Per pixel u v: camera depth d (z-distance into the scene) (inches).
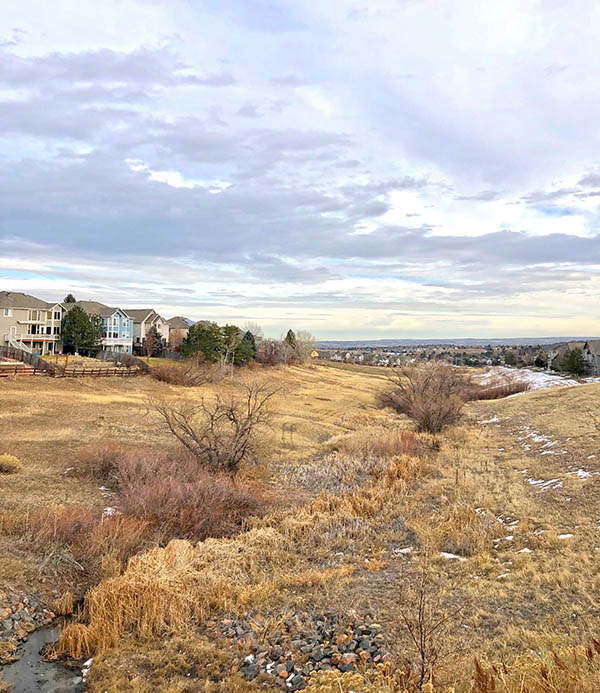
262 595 415.8
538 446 949.2
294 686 298.0
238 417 983.0
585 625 317.1
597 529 479.5
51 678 318.7
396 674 270.4
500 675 239.8
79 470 761.6
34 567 445.1
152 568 435.8
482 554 465.4
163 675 317.4
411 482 795.4
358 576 453.4
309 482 855.7
